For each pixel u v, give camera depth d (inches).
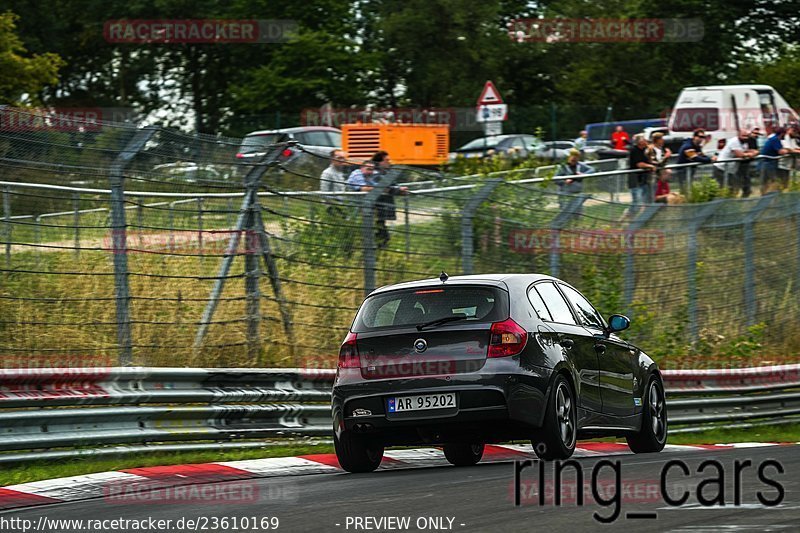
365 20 7485.2
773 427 2549.2
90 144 1824.6
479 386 1433.3
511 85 7495.1
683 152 3823.8
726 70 7613.2
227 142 2005.4
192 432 1694.1
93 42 7672.2
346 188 2242.9
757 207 3255.4
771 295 3275.1
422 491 1207.6
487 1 7253.9
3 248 1754.4
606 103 7278.5
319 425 1914.4
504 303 1476.4
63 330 1819.6
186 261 2000.5
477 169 3754.9
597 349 1620.3
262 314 2100.1
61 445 1535.4
